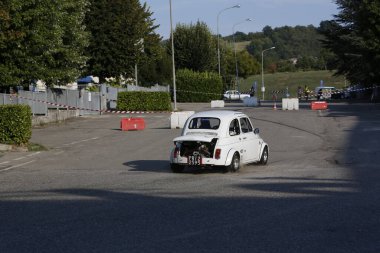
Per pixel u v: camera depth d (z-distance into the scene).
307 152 24.59
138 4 81.19
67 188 15.62
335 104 64.50
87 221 10.94
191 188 15.15
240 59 149.00
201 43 96.81
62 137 33.22
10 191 15.34
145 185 15.91
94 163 22.27
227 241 9.14
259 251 8.52
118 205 12.66
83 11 47.62
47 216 11.55
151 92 57.41
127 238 9.46
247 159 19.50
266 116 46.12
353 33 65.88
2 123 27.30
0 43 35.06
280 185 15.37
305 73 168.12
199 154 18.14
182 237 9.46
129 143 29.69
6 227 10.55
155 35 85.00
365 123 37.53
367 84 74.81
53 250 8.80
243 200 13.00
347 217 10.89
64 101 48.06
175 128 38.03
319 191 14.17
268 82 151.75
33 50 38.25
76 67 46.53
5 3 34.16
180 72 86.50
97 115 51.03
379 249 8.59
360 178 16.50
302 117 44.09
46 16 38.06
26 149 26.89
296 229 9.93
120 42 59.69
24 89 47.59
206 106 67.31
